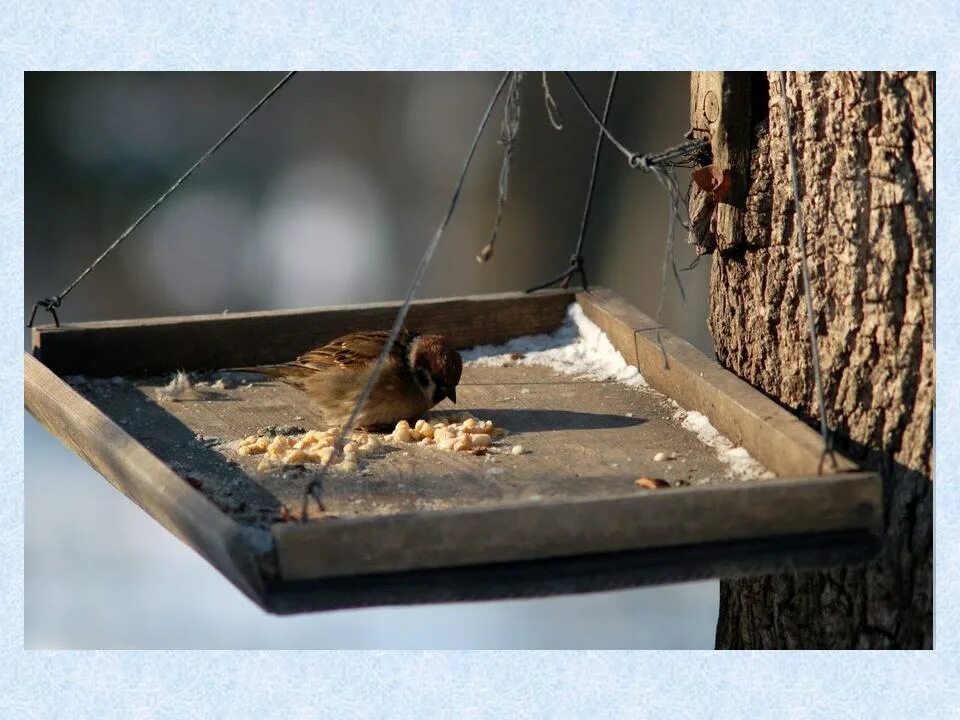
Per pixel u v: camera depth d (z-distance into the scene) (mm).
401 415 10172
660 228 21297
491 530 7391
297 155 24203
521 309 12141
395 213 23828
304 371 10453
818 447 8242
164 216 23594
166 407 10742
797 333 9664
